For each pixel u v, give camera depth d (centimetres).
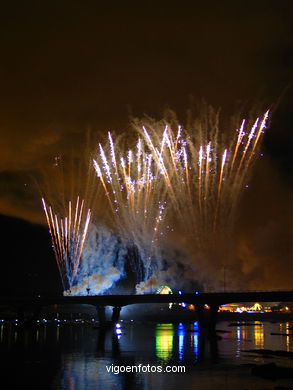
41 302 14850
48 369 6588
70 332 13200
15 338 11131
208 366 6712
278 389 5125
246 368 6525
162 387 5406
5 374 6222
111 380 5834
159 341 10469
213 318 12900
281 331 14388
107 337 11544
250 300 12431
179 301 13338
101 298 14312
